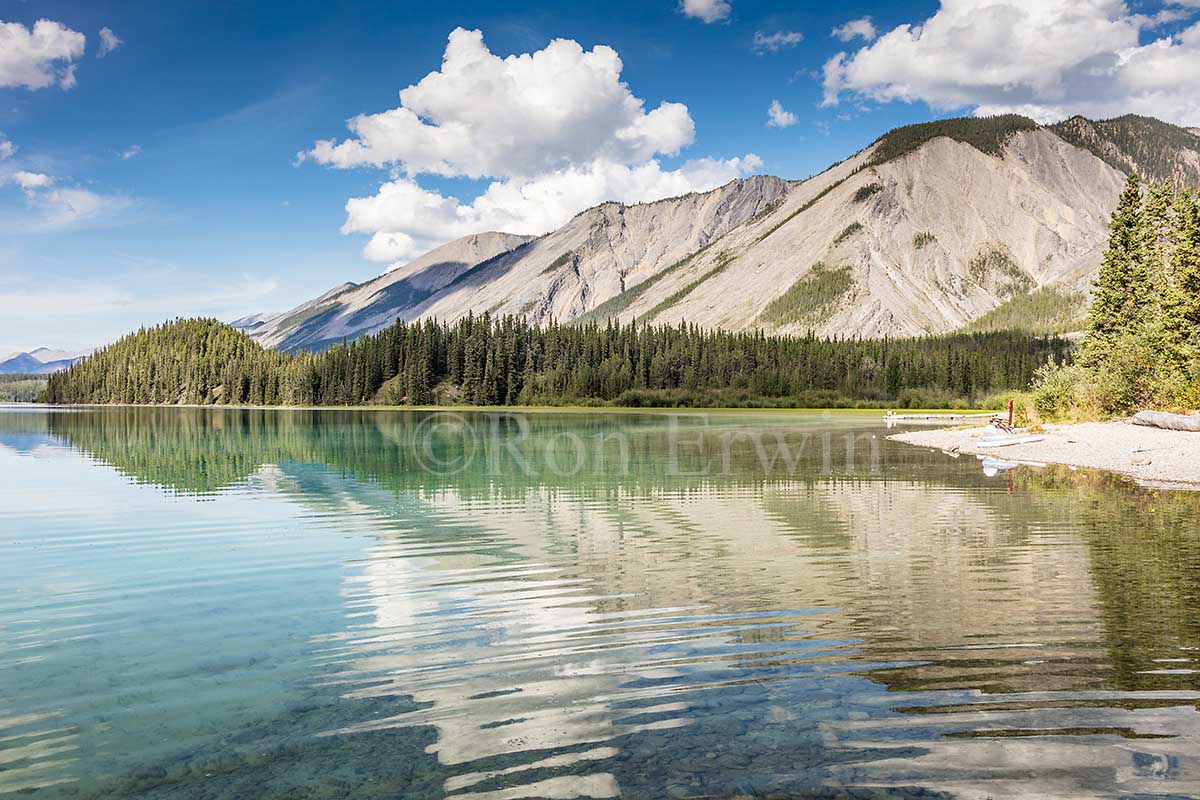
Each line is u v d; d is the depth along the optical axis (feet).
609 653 31.32
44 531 64.80
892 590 40.65
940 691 26.13
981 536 56.29
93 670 30.45
